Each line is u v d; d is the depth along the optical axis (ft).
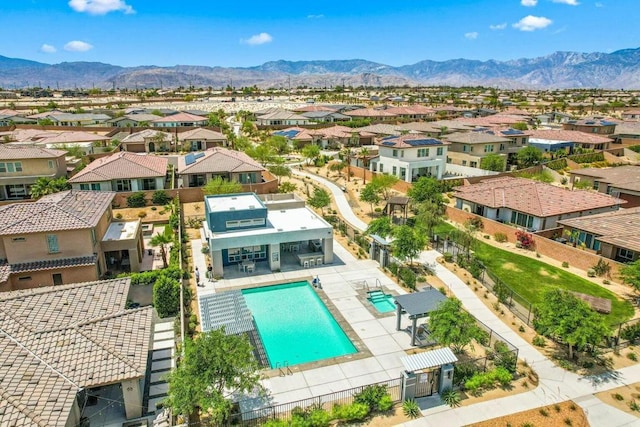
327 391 72.64
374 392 68.28
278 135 341.00
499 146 258.37
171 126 371.97
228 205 134.31
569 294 84.02
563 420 65.92
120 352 67.62
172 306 95.25
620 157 296.30
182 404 59.21
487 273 114.42
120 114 424.87
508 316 96.32
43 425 53.67
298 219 135.64
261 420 65.82
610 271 114.73
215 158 204.23
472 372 74.23
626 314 96.99
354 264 126.31
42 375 61.77
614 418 66.54
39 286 104.42
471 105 592.19
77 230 105.60
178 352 75.00
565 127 361.51
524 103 625.82
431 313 79.10
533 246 134.82
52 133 285.02
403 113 445.37
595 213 150.51
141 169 186.91
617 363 80.07
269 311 101.24
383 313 98.07
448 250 133.59
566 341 76.84
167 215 171.32
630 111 526.98
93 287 85.51
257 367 72.74
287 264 125.70
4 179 179.01
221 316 89.25
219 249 114.32
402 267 118.01
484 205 156.46
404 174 213.46
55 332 69.97
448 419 65.98
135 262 120.37
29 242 102.99
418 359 69.15
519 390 72.59
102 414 67.41
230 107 584.81
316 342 88.63
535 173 233.76
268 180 211.41
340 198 198.18
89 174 179.22
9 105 532.32
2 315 72.69
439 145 225.15
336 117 437.99
